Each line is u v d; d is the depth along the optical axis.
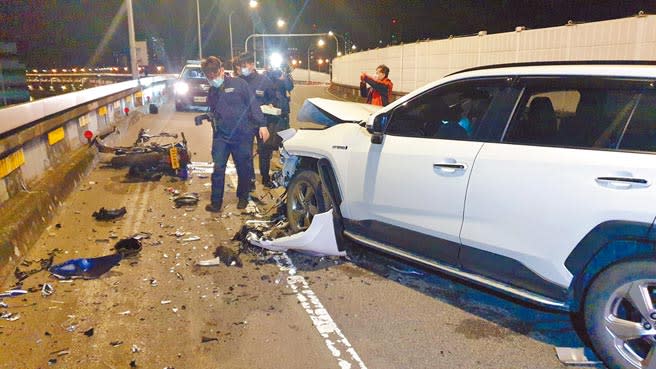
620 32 10.68
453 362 3.75
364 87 10.04
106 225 6.68
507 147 4.07
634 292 3.40
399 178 4.73
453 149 4.38
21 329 4.11
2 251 5.01
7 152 6.30
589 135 3.75
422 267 5.09
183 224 6.75
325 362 3.73
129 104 17.33
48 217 6.64
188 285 4.96
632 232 3.39
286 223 6.38
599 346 3.57
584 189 3.59
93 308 4.48
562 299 3.80
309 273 5.27
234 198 8.06
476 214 4.15
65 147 9.17
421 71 22.67
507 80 4.25
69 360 3.71
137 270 5.29
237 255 5.50
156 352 3.82
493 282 4.18
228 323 4.25
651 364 3.36
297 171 6.11
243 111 7.25
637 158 3.46
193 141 13.43
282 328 4.19
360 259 5.65
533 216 3.81
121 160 9.23
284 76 9.14
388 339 4.04
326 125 6.38
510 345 3.98
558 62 4.18
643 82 3.60
